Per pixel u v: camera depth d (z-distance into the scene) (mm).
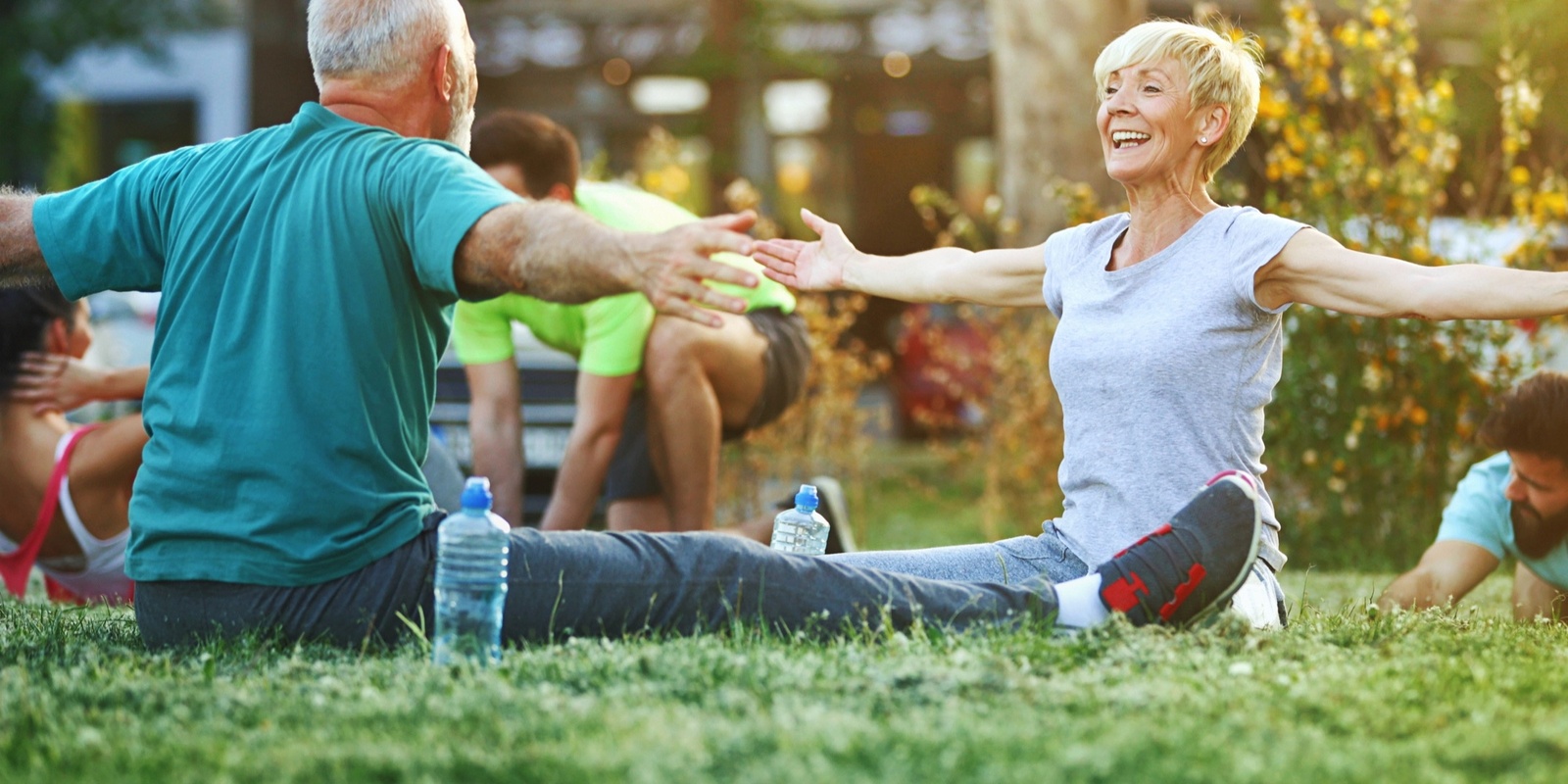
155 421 4078
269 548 3953
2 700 3336
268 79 25625
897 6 24531
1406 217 9078
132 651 4102
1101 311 4566
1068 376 4566
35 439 6340
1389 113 9203
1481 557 5934
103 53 24562
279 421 3930
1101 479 4484
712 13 22234
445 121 4340
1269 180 9391
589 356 6887
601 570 4031
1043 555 4586
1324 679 3480
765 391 7473
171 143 27125
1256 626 4246
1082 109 13203
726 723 3039
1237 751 2879
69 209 4336
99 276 4344
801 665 3521
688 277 3582
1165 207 4574
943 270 5098
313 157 4062
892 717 3100
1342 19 16094
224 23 25422
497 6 25234
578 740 2953
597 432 6914
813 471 10945
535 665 3584
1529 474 5648
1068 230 4883
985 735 2924
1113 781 2697
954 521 12109
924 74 25234
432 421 8953
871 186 25453
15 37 22984
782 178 25484
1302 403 9227
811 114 25422
